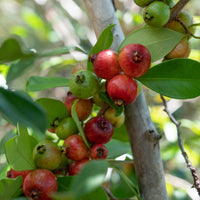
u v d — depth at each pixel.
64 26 0.95
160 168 0.44
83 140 0.41
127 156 0.58
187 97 0.42
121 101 0.39
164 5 0.42
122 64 0.39
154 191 0.44
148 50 0.41
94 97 0.44
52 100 0.43
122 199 0.62
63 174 0.42
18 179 0.39
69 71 1.23
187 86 0.42
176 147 0.80
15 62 0.48
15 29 1.16
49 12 0.99
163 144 0.88
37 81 0.45
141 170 0.44
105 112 0.45
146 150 0.45
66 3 0.89
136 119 0.45
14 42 0.29
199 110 1.23
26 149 0.40
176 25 0.45
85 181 0.29
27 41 1.21
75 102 0.40
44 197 0.38
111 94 0.39
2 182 0.38
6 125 0.74
